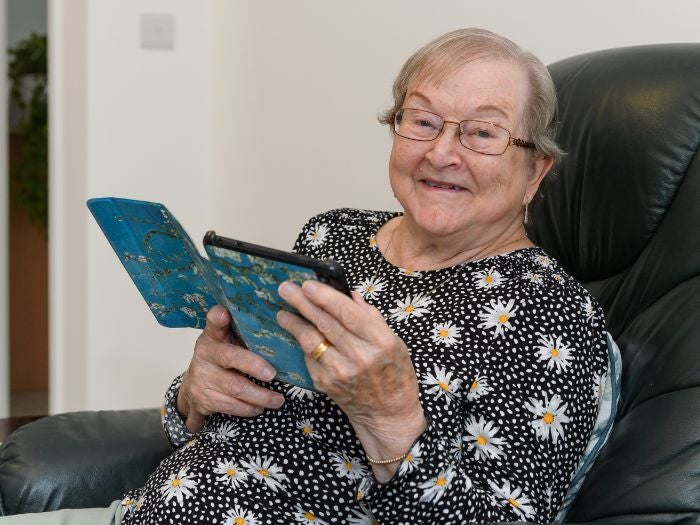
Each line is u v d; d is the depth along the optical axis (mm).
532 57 1383
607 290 1454
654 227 1380
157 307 1370
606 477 1214
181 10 3045
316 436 1315
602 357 1320
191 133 3102
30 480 1483
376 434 1162
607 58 1519
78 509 1425
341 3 2631
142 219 1215
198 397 1372
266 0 2891
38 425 1612
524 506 1210
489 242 1430
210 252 1072
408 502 1153
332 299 1045
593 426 1300
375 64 2537
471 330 1297
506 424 1241
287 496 1306
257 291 1098
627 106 1426
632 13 1859
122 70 2996
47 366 4609
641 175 1385
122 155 3023
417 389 1155
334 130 2691
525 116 1370
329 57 2688
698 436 1138
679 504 1081
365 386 1107
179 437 1513
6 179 3398
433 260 1449
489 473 1232
